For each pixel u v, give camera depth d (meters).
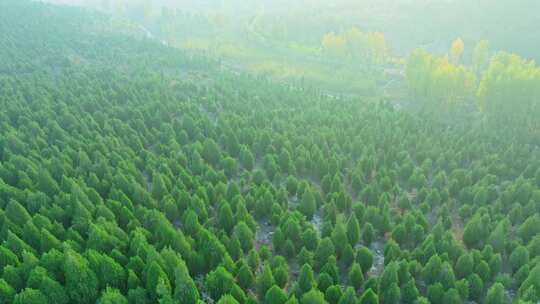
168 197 37.91
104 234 29.98
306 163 49.62
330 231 36.44
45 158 44.81
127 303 25.53
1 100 57.16
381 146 55.56
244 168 49.38
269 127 58.78
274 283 29.17
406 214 38.59
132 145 49.22
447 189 45.00
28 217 32.78
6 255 27.72
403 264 31.53
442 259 33.41
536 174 47.53
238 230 34.25
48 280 25.50
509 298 32.69
